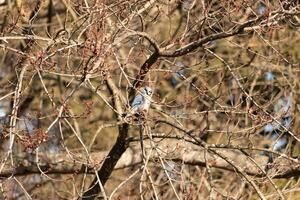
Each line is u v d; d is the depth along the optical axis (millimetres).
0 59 17172
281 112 13945
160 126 15805
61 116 10664
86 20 11828
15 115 10203
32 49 11781
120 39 11547
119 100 12422
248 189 17062
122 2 11750
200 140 12211
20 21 13883
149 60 12570
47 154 14203
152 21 13094
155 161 12547
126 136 12930
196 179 16969
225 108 13195
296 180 16891
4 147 13867
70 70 11328
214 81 17203
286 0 12258
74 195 13195
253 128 12422
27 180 16781
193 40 13383
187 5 14578
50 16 16812
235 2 12438
